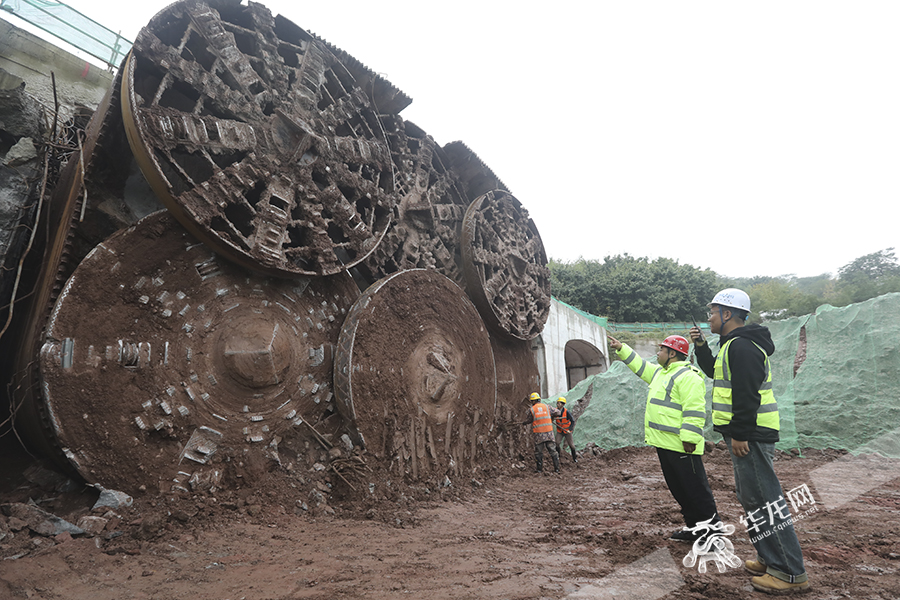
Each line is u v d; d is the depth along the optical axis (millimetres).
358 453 8883
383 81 11719
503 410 14750
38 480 6562
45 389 5961
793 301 63688
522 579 3986
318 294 9484
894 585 3643
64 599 3953
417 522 7102
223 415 7594
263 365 7984
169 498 6660
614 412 17766
